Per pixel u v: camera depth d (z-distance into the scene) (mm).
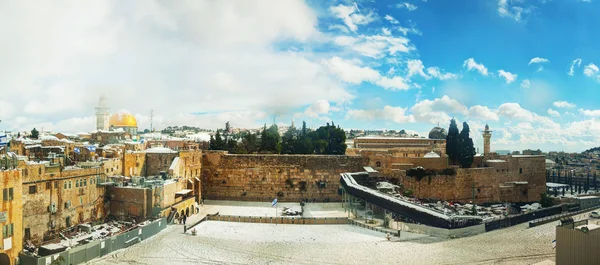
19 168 57062
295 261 55375
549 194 123750
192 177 105812
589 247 36094
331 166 112562
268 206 103875
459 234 68625
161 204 78750
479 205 105625
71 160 85938
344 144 149375
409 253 58312
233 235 70438
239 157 113812
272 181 112688
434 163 108250
